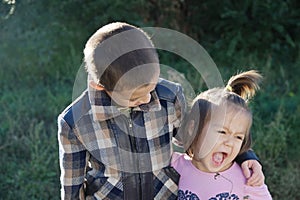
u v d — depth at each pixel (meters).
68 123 2.30
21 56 6.12
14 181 4.27
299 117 5.04
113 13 6.13
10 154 4.58
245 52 6.43
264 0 6.38
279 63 6.33
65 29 6.18
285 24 6.54
